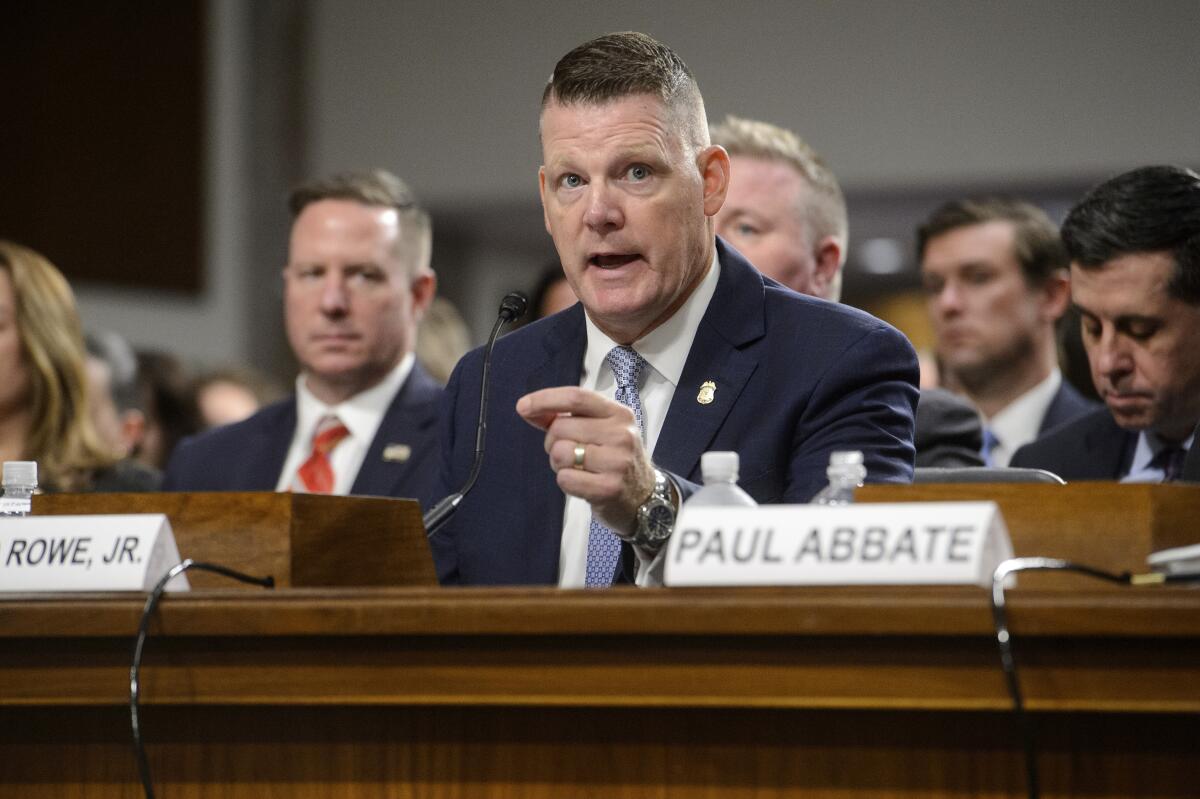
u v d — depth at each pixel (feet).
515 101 58.54
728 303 15.44
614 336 15.31
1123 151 51.19
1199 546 9.73
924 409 21.74
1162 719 9.19
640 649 9.64
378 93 59.98
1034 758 8.95
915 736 9.60
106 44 57.21
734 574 9.57
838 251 22.39
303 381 25.27
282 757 10.73
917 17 53.31
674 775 9.99
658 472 12.52
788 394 14.84
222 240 60.44
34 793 11.27
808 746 9.78
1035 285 25.77
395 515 12.85
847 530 9.45
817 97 54.29
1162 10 50.85
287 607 10.14
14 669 10.85
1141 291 17.20
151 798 10.22
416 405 24.70
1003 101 52.44
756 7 55.01
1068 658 8.91
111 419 30.55
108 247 56.95
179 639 10.52
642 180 14.37
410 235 25.34
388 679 10.08
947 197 54.24
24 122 55.57
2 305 24.26
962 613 8.94
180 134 58.95
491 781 10.30
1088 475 20.40
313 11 60.75
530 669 9.83
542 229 62.34
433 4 59.47
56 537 11.24
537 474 15.37
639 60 14.51
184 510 12.02
